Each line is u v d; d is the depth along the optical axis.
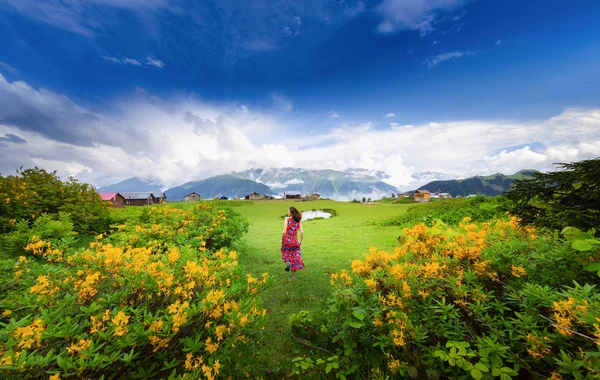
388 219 18.23
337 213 38.09
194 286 3.04
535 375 2.13
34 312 2.62
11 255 5.47
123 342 1.98
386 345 2.68
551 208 3.98
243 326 2.62
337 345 3.38
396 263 3.51
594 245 2.52
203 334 2.73
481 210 13.48
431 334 2.78
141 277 2.69
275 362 3.17
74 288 2.71
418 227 3.84
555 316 2.09
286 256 6.71
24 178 8.81
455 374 2.36
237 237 8.24
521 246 3.12
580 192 3.72
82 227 8.01
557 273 2.80
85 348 1.98
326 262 7.69
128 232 6.96
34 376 1.82
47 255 3.65
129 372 2.46
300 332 3.74
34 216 7.28
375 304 3.09
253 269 7.02
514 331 2.40
